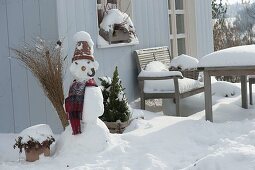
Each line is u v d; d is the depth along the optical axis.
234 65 8.79
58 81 8.27
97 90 7.72
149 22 11.70
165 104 11.24
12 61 9.49
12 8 9.42
